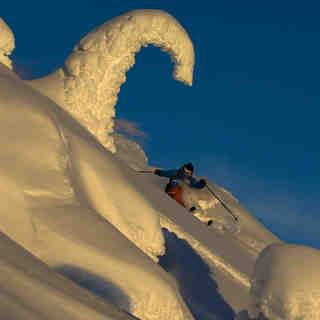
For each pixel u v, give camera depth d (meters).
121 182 20.14
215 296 25.25
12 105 17.34
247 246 40.84
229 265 29.97
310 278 15.73
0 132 16.12
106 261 14.55
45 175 15.68
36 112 17.58
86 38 36.09
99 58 35.22
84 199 17.28
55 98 33.97
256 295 16.34
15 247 11.85
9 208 14.24
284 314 15.54
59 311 9.86
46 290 10.20
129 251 15.46
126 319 10.91
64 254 14.15
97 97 34.78
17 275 10.25
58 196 15.59
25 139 16.28
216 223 43.78
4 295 9.41
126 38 35.72
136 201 20.02
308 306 15.36
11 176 14.82
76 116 34.09
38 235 14.16
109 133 36.81
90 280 14.04
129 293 14.34
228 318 23.52
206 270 27.86
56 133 17.34
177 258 27.31
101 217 16.58
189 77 37.75
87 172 19.12
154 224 19.94
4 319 8.76
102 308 10.86
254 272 16.88
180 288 24.19
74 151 19.27
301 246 16.91
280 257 16.50
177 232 29.61
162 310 14.84
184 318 15.48
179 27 37.38
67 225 14.80
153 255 19.84
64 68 35.72
